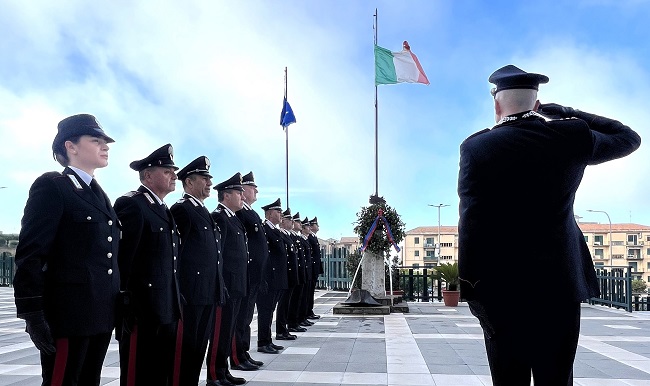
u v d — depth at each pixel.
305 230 13.33
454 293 16.48
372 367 7.01
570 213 2.34
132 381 4.55
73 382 3.49
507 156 2.25
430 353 8.09
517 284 2.24
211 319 5.50
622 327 11.39
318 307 16.44
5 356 7.80
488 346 2.37
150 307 4.46
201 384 6.20
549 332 2.24
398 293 17.19
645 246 63.03
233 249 6.45
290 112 19.11
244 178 8.00
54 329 3.44
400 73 18.00
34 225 3.39
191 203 5.56
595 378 6.37
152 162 4.82
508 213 2.26
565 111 2.54
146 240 4.54
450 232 69.88
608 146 2.33
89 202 3.71
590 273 2.44
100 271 3.65
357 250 18.22
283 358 7.69
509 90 2.42
